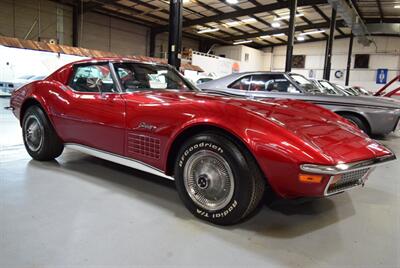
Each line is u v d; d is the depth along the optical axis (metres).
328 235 1.77
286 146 1.56
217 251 1.55
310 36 23.31
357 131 2.07
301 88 4.77
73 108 2.54
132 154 2.18
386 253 1.59
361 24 15.93
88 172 2.71
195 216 1.91
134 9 15.53
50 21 14.07
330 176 1.54
